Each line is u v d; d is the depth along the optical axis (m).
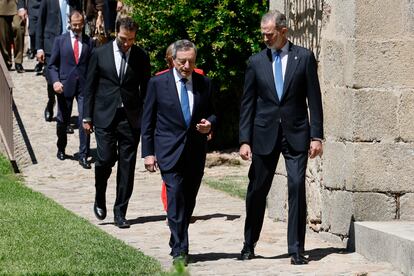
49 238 12.24
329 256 11.73
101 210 14.10
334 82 12.64
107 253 11.40
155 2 19.81
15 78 24.44
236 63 19.95
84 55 19.02
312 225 13.30
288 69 11.40
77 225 13.24
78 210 15.14
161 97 11.34
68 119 19.33
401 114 12.23
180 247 11.19
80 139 19.16
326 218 12.84
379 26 12.21
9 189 16.56
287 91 11.38
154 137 11.47
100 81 13.73
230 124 20.59
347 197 12.33
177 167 11.29
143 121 11.48
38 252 11.40
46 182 18.05
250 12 19.50
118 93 13.61
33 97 23.06
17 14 24.83
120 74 13.61
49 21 20.97
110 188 17.44
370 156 12.23
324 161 12.84
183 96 11.32
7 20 24.69
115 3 21.95
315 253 11.98
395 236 10.85
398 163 12.26
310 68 11.40
